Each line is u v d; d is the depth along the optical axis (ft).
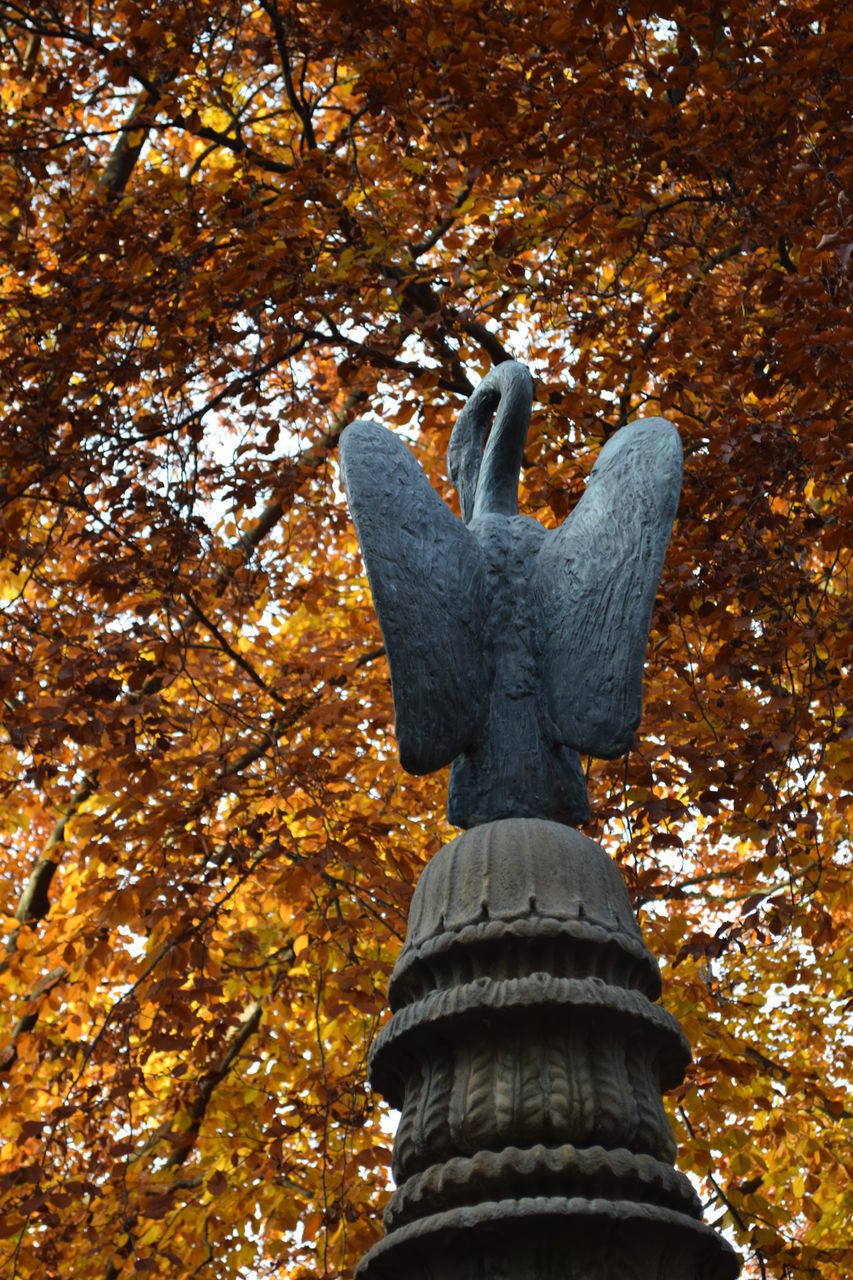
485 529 9.66
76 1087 25.79
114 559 22.99
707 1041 20.15
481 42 22.16
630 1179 7.05
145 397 28.37
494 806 9.00
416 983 8.12
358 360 24.50
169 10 23.58
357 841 22.35
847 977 24.41
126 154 31.73
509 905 7.92
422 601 8.85
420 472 9.35
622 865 22.20
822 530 20.74
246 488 24.11
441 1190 7.11
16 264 24.73
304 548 30.19
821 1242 21.85
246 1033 27.71
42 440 23.20
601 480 9.31
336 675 25.53
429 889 8.34
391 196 25.66
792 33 20.53
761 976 25.77
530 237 23.98
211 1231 23.12
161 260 23.27
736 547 19.90
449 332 24.03
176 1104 24.09
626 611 8.71
